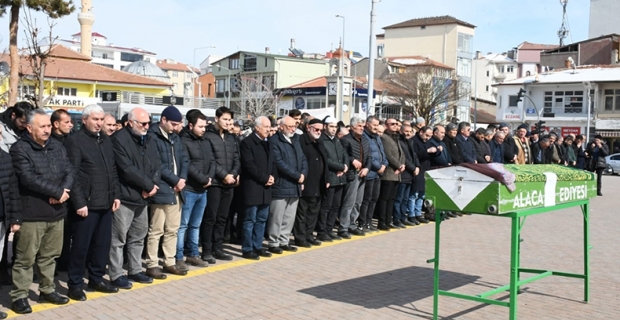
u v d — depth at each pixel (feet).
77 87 143.64
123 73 155.74
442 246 33.96
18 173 19.57
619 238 38.09
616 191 77.25
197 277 25.66
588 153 71.67
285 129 30.45
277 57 213.05
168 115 24.80
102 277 23.34
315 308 21.43
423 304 22.33
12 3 67.31
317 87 188.24
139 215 24.11
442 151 41.50
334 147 33.76
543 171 20.36
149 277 24.82
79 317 19.97
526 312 21.58
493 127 48.44
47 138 20.24
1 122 22.79
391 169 38.27
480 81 286.66
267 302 22.07
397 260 29.89
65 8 68.74
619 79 156.04
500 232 39.42
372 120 37.04
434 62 219.00
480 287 25.05
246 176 29.04
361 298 22.90
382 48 273.33
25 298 20.39
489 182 17.70
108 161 22.35
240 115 189.78
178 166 25.62
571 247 34.47
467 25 244.83
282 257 30.04
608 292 24.62
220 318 20.11
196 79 217.15
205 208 28.25
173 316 20.25
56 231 20.84
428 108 180.14
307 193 31.94
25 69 105.19
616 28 206.28
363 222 37.47
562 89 167.12
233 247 32.40
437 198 18.88
